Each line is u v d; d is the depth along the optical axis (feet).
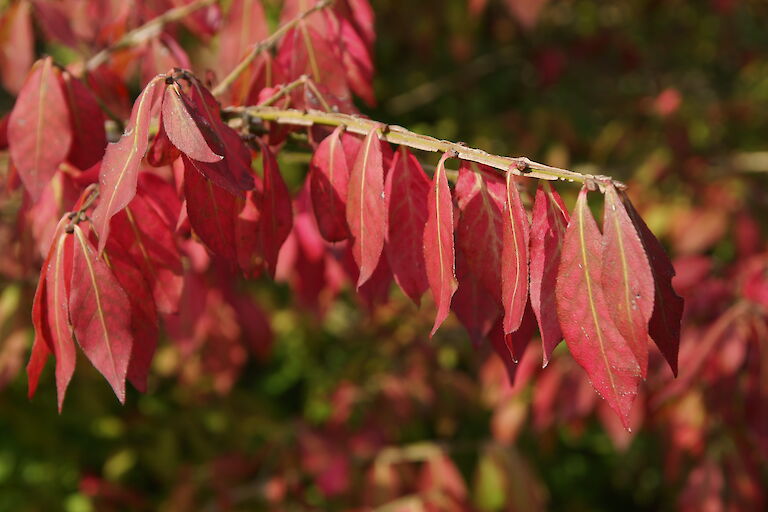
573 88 4.09
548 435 2.70
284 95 1.34
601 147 3.87
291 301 3.77
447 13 3.49
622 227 1.07
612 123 3.98
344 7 1.50
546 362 1.10
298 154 1.56
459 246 1.17
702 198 3.09
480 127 4.05
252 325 2.43
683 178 3.32
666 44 4.35
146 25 1.57
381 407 3.03
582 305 1.08
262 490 2.72
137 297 1.18
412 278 1.21
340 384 3.25
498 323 1.25
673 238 3.17
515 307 1.09
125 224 1.21
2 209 1.94
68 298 1.16
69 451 3.54
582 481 4.54
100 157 1.35
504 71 4.16
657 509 4.43
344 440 2.88
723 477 2.21
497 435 2.71
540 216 1.11
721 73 4.48
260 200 1.22
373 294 1.39
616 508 4.54
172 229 1.26
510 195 1.09
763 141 4.15
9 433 3.59
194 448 3.51
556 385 2.35
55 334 1.17
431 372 3.21
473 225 1.16
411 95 4.05
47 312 1.17
